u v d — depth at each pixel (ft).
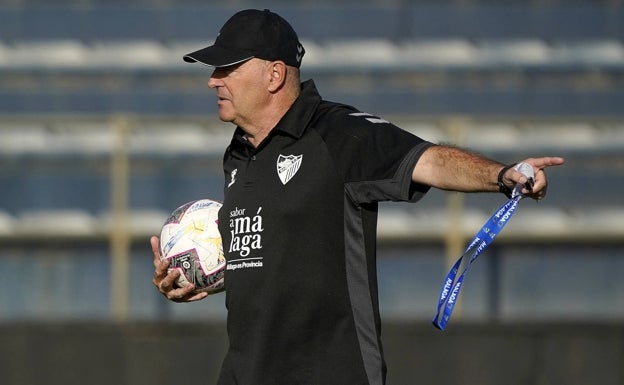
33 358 95.04
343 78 147.54
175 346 95.09
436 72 148.05
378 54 149.07
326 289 42.98
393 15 150.30
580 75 148.56
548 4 150.20
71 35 147.33
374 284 43.45
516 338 94.27
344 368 42.96
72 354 95.04
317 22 150.20
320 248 43.01
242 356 44.68
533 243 127.85
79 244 127.24
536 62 148.97
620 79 148.66
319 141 43.39
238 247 44.73
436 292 127.65
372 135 42.57
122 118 117.39
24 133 135.03
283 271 43.32
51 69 145.59
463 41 149.48
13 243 126.93
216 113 144.77
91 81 145.18
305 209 43.04
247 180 44.93
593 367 93.66
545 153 136.36
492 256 127.24
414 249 127.95
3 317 126.11
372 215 43.39
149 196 132.77
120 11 148.15
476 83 147.33
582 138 136.26
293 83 45.55
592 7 150.51
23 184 133.80
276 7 150.10
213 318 121.19
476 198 133.69
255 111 45.32
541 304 126.52
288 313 43.37
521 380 93.91
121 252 115.55
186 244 49.57
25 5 147.13
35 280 126.41
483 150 135.85
